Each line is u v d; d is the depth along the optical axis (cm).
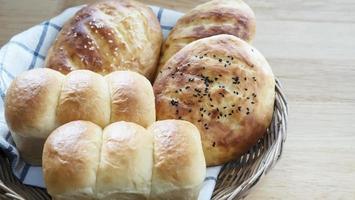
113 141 54
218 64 64
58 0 84
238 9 70
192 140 55
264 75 64
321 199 63
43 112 58
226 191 60
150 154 54
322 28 81
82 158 53
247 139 62
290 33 81
